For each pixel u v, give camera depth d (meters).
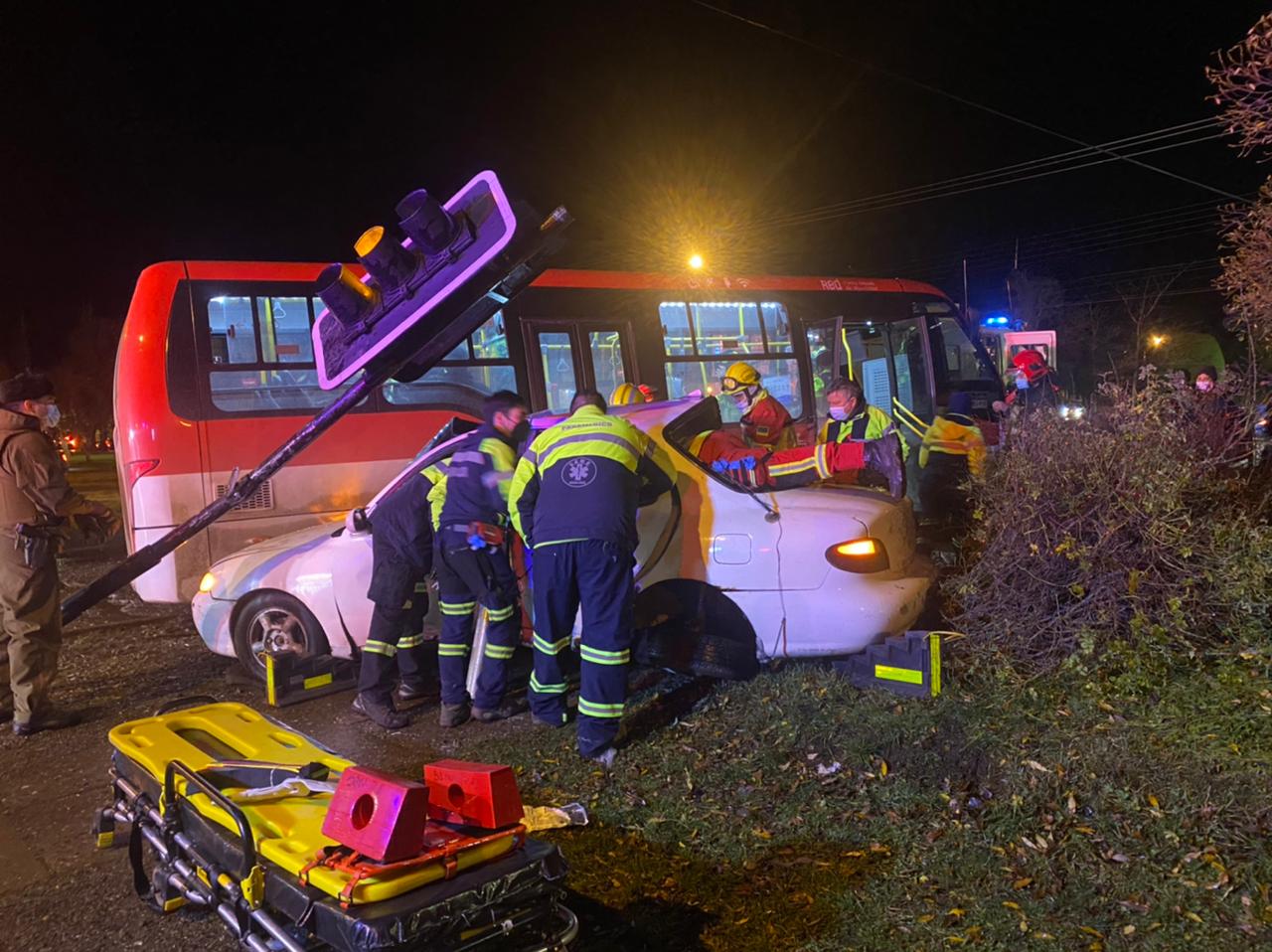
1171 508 4.04
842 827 3.53
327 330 5.02
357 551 5.59
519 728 4.95
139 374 7.75
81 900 3.46
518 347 9.33
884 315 11.92
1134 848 3.06
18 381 5.25
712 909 3.12
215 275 8.07
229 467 7.94
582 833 3.68
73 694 6.09
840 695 4.50
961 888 3.06
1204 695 3.71
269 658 5.47
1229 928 2.69
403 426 8.59
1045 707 3.91
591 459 4.35
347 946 2.21
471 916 2.33
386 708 5.11
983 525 4.68
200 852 2.87
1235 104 4.59
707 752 4.31
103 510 5.57
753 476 5.08
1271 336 4.77
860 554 4.66
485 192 4.36
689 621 5.16
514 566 5.34
